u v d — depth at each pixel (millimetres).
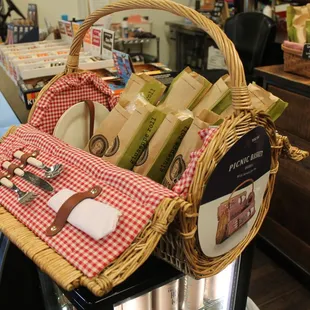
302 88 1692
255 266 2111
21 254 1212
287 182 1949
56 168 896
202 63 4098
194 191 759
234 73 784
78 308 840
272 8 3135
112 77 1775
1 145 1114
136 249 711
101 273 690
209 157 756
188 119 924
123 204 771
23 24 2803
